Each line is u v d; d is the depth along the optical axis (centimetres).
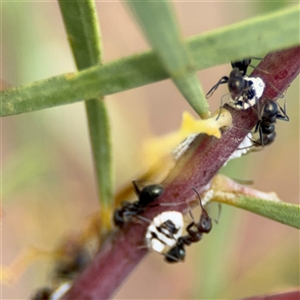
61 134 13
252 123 9
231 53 8
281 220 9
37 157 12
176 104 18
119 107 14
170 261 11
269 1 10
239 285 13
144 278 17
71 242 11
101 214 10
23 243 13
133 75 8
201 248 12
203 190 10
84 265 11
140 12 7
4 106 8
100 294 10
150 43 8
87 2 9
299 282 13
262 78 9
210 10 19
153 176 10
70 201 13
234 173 11
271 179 17
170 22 8
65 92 8
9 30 12
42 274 13
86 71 8
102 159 10
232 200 9
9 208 13
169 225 10
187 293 14
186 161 10
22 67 13
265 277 13
